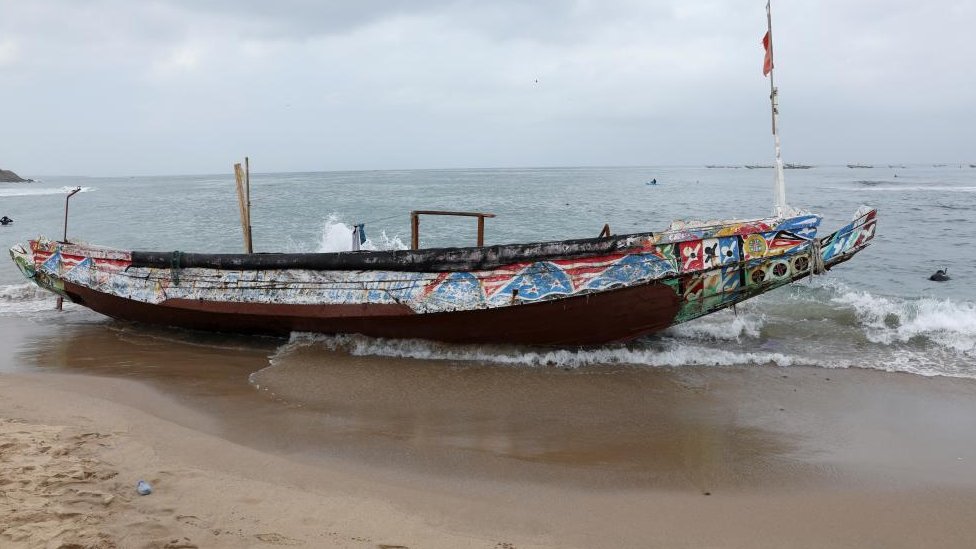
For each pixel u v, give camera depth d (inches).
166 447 255.3
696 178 4362.7
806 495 226.7
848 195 1897.1
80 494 203.9
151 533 182.5
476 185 3238.2
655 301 382.3
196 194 2689.5
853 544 194.7
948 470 247.0
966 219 1136.8
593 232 1015.0
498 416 305.3
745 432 285.9
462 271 389.1
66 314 536.7
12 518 185.0
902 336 426.0
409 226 1135.6
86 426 274.8
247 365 388.8
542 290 379.9
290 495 215.9
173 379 358.0
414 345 412.2
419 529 195.5
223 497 211.2
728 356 390.3
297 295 421.1
